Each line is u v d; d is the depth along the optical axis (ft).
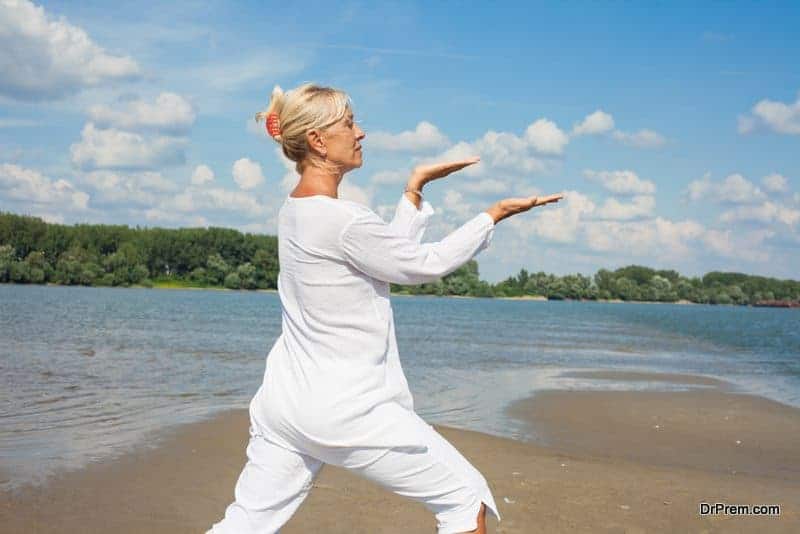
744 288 607.37
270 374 9.51
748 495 19.65
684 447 26.71
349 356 9.10
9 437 23.79
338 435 8.99
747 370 61.36
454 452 9.46
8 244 369.30
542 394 40.73
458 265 9.21
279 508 9.41
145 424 26.76
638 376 52.95
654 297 614.34
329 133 9.34
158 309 152.97
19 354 51.98
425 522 16.35
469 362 60.59
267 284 442.09
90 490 17.93
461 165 10.18
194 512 16.57
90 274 372.79
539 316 221.66
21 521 15.53
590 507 18.08
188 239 439.63
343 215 8.91
